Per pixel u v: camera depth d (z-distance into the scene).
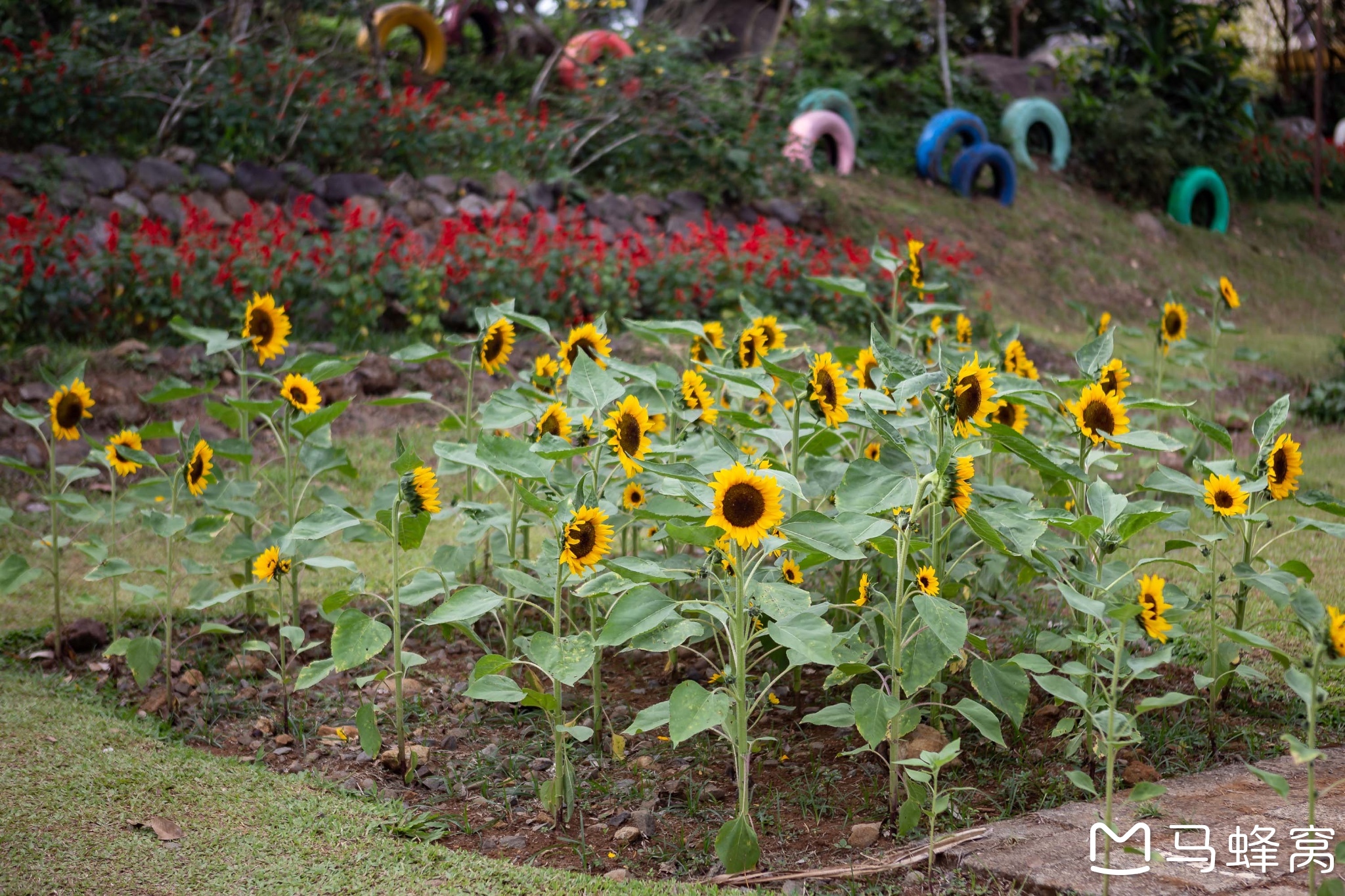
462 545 4.02
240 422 4.54
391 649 4.42
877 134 16.33
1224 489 3.32
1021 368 4.87
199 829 2.96
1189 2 20.02
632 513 3.71
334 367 4.39
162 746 3.51
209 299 8.09
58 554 4.29
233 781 3.27
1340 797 3.01
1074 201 16.36
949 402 2.89
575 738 3.60
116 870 2.72
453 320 8.77
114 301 7.83
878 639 3.46
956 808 3.09
